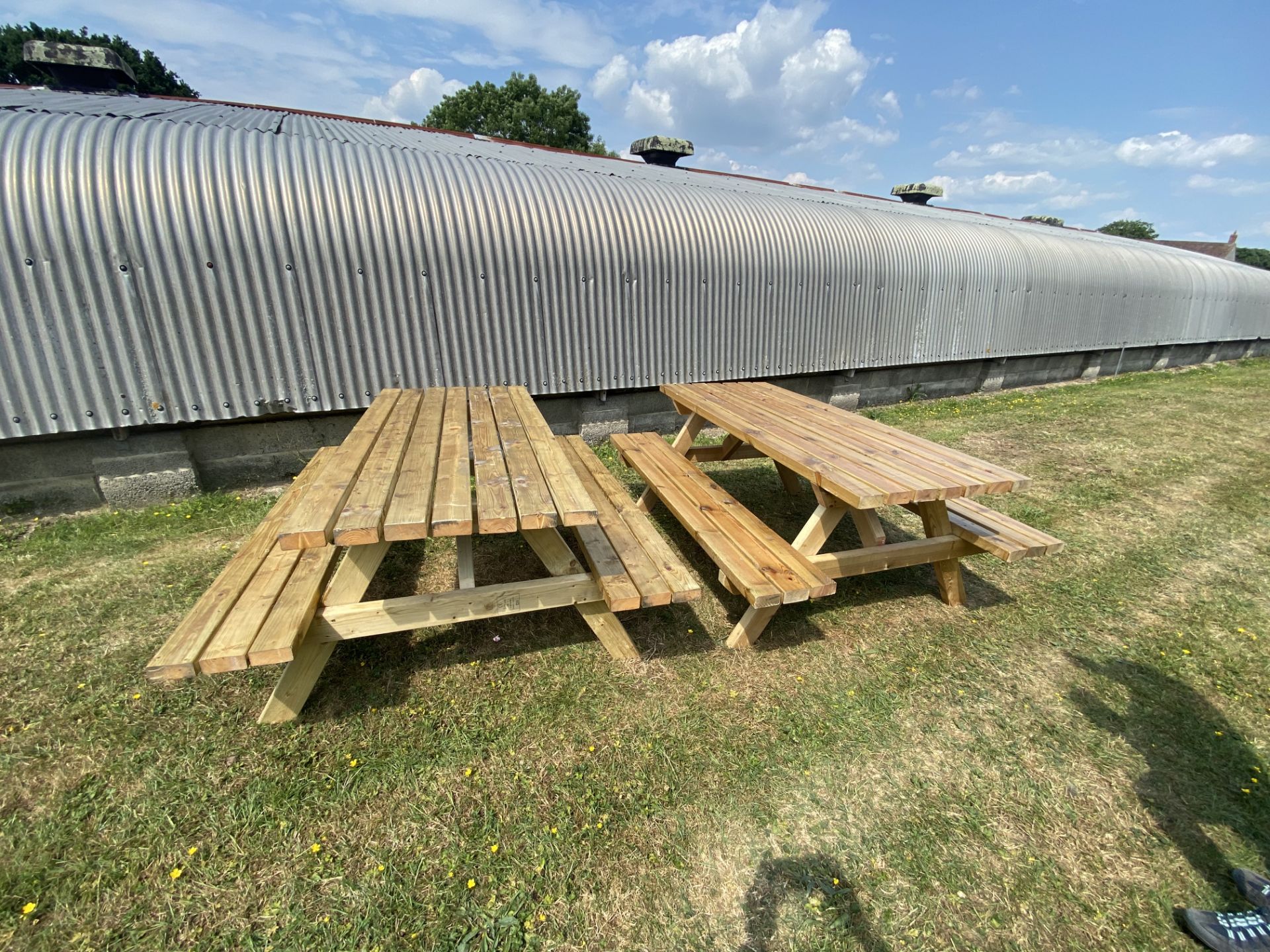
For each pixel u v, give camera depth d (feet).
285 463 15.67
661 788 6.99
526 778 7.03
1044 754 7.78
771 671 9.05
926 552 10.13
